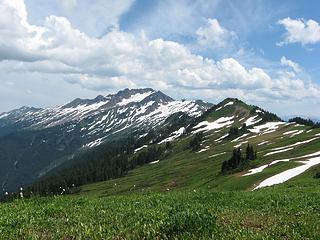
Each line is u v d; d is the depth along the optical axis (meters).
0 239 13.64
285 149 156.00
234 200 25.02
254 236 13.07
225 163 145.00
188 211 14.81
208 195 27.19
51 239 13.64
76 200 24.20
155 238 13.23
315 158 104.50
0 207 21.19
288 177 85.19
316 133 188.25
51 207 20.00
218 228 14.36
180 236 13.14
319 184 47.84
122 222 16.05
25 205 22.08
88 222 16.25
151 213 17.42
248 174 102.44
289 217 17.39
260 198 25.88
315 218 16.83
